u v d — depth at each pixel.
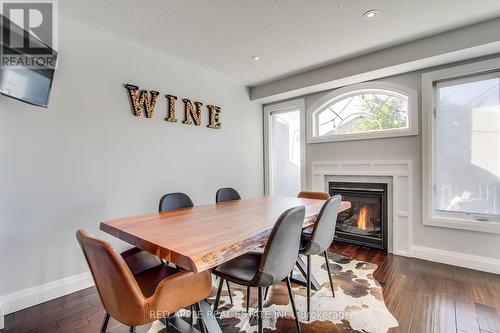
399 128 3.12
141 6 2.04
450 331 1.66
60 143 2.18
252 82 3.97
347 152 3.54
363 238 3.41
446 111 2.84
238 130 3.98
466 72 2.65
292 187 4.30
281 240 1.28
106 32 2.45
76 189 2.28
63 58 2.19
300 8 2.09
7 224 1.93
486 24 2.31
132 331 1.39
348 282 2.37
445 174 2.86
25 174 2.00
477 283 2.32
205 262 1.03
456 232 2.75
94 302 2.08
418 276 2.48
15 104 1.95
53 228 2.15
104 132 2.46
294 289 2.25
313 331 1.69
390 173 3.16
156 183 2.88
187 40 2.63
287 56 3.04
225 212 1.96
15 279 1.96
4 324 1.78
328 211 1.79
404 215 3.07
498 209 2.58
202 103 3.40
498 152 2.58
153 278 1.44
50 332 1.70
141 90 2.74
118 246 2.54
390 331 1.67
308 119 3.90
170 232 1.37
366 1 2.01
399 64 2.78
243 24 2.33
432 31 2.49
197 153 3.34
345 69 3.17
